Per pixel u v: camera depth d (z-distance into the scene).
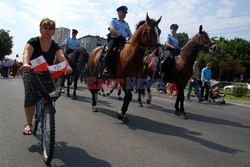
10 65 27.58
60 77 4.01
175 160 4.27
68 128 5.81
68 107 8.39
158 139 5.46
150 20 6.54
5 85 14.50
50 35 4.20
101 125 6.30
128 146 4.83
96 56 8.12
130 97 6.79
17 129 5.41
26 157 3.99
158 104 10.88
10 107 7.62
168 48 8.99
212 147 5.18
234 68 67.69
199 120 8.02
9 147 4.37
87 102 9.78
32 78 4.09
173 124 7.07
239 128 7.23
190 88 13.96
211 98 13.88
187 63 8.08
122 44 7.17
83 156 4.18
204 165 4.14
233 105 13.55
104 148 4.63
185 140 5.53
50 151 3.59
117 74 7.05
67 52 12.27
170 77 8.66
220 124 7.62
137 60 6.71
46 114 3.91
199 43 8.01
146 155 4.41
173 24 9.34
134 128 6.28
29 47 4.13
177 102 8.55
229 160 4.47
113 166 3.86
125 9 7.50
